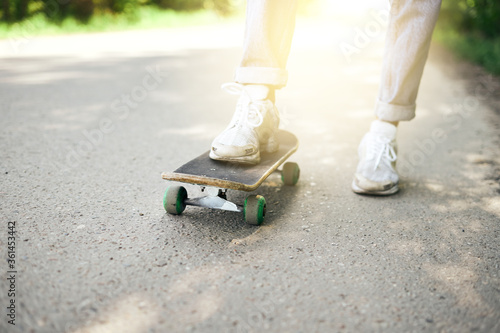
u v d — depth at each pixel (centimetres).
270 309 140
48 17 1280
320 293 150
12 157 278
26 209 205
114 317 133
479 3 1092
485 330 134
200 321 133
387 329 133
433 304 146
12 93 475
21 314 131
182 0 1962
